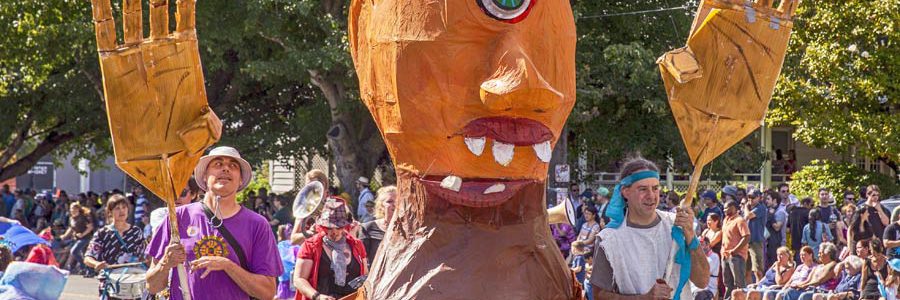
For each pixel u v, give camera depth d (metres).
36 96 22.53
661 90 17.72
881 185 18.88
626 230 4.54
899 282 10.20
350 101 19.05
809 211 13.77
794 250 13.84
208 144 4.30
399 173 4.23
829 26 18.44
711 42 4.26
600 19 18.17
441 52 3.95
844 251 12.20
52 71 22.81
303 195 6.50
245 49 19.03
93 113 22.16
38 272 5.93
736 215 12.09
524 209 4.16
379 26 4.14
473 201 4.04
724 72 4.27
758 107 4.31
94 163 26.64
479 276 4.09
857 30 18.12
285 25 18.11
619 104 19.11
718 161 19.09
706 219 13.48
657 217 4.61
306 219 7.42
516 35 3.92
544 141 3.92
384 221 6.89
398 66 4.04
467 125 3.94
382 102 4.16
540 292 4.18
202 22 17.25
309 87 21.86
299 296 6.01
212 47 18.22
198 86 4.24
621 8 17.95
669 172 21.45
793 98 18.56
